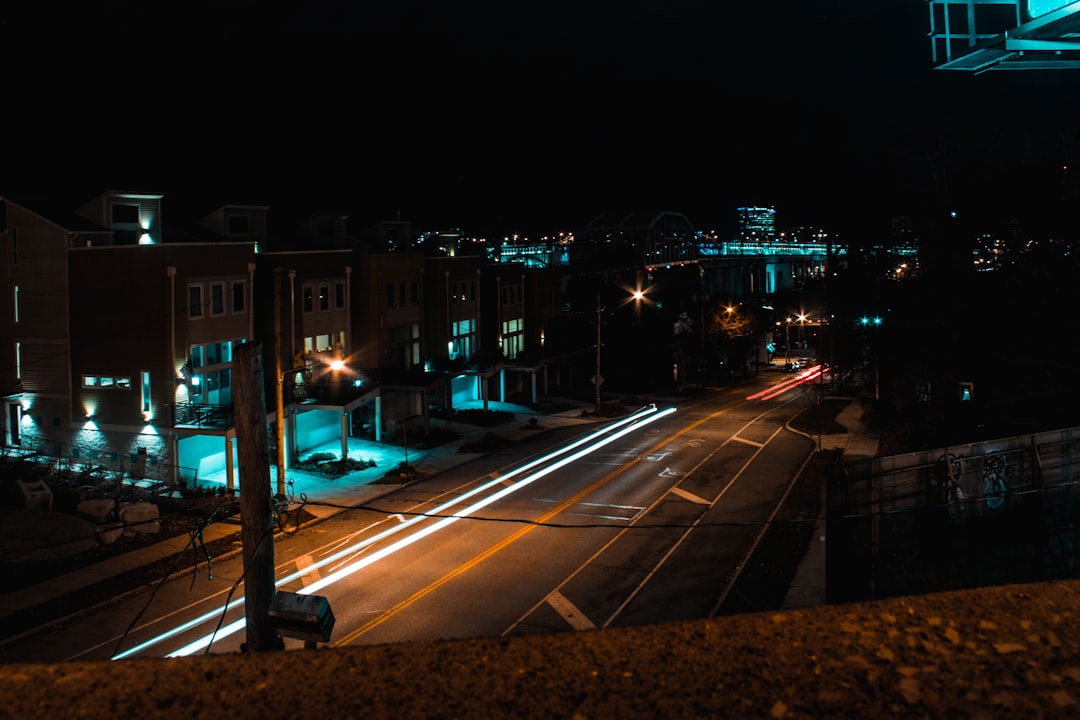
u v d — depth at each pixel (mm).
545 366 61219
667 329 75312
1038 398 29656
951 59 6387
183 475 32938
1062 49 6078
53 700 3379
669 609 19984
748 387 75062
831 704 3275
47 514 26203
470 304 54469
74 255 33562
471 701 3350
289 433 38125
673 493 32469
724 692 3377
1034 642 3689
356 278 44562
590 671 3572
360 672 3607
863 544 13227
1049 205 28781
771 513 29125
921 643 3719
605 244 150875
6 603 20828
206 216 40156
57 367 34344
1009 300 29641
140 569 23719
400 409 46344
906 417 40188
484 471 37188
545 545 25750
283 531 27375
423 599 21094
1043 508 14188
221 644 18188
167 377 32438
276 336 27578
